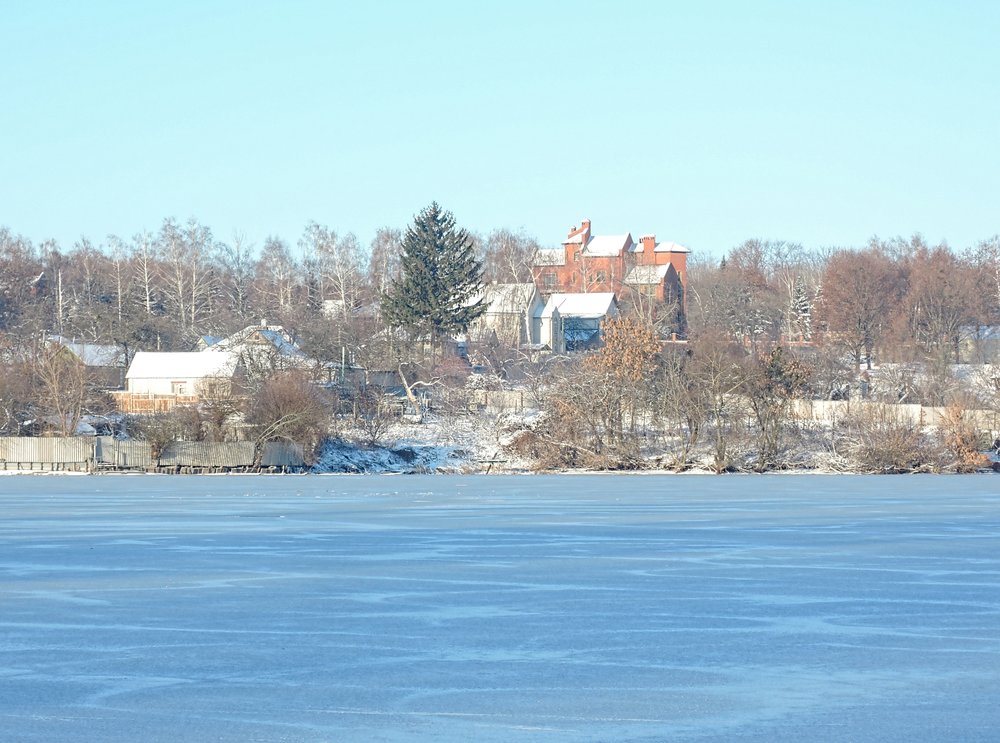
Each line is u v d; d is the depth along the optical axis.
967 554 83.62
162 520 116.44
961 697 39.81
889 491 176.75
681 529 104.81
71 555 83.31
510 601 60.84
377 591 64.50
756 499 154.25
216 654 47.19
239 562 78.75
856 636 50.97
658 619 55.34
